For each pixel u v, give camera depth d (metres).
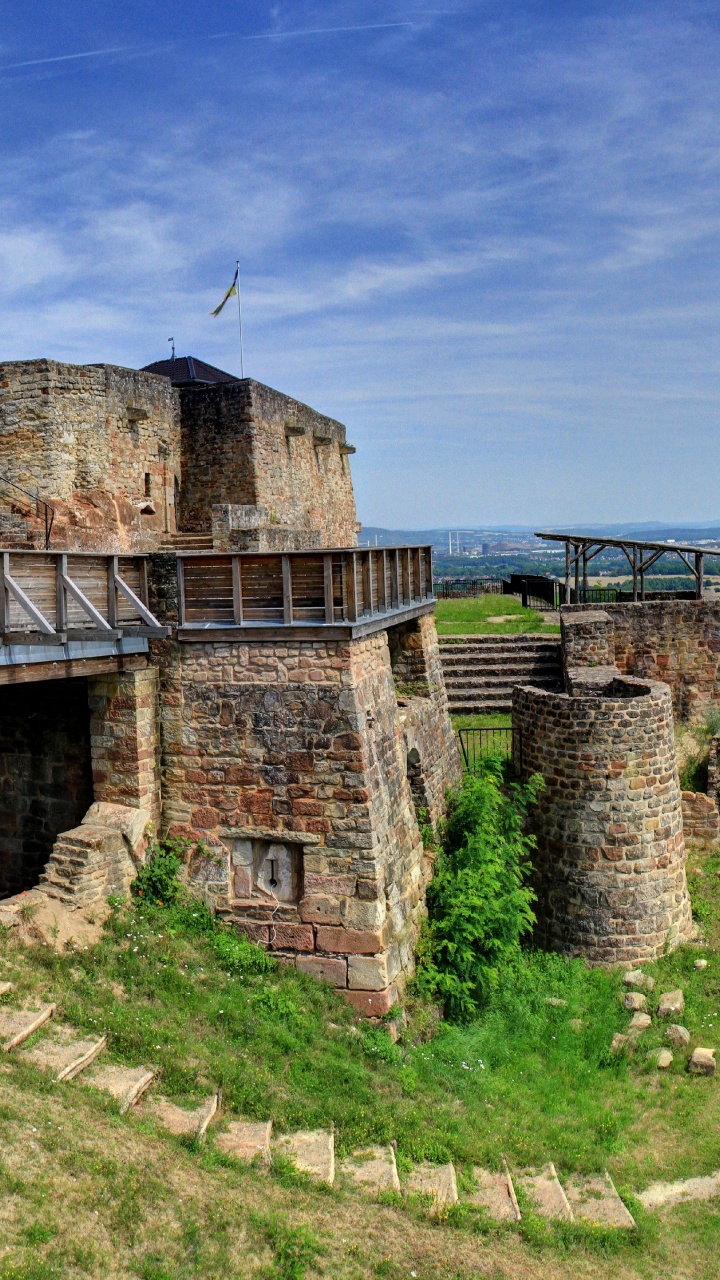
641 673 21.84
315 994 11.54
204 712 12.30
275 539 19.33
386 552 14.04
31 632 10.18
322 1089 10.09
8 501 19.61
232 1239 7.43
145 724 12.30
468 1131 10.27
